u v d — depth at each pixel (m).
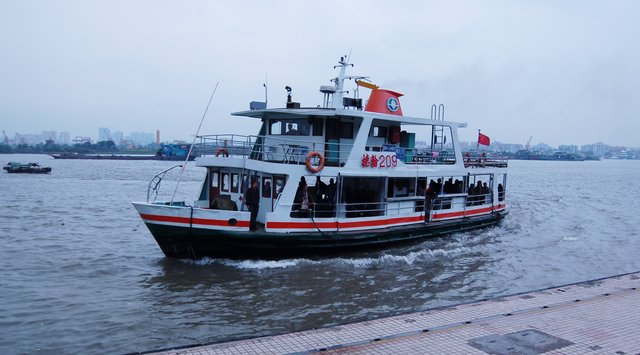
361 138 21.22
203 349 8.91
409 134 26.08
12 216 33.00
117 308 14.52
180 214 18.34
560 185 83.81
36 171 83.06
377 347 9.14
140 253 21.67
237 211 18.62
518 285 17.55
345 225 20.72
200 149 21.41
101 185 61.38
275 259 19.53
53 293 15.99
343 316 13.85
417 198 23.95
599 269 20.56
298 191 20.50
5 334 12.56
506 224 32.47
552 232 30.19
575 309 11.65
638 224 35.06
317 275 17.92
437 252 22.31
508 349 9.15
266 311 14.20
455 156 26.48
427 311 11.42
